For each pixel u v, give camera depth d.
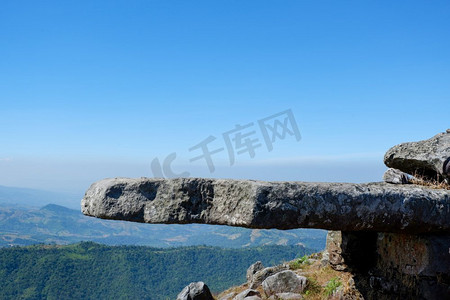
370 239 6.37
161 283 175.12
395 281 5.61
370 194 4.55
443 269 4.91
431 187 5.33
